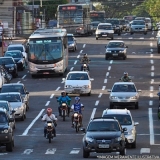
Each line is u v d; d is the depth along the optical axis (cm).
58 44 14988
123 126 7912
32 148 7981
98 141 7062
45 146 8131
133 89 11325
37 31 15375
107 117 7700
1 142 7612
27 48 14988
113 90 11312
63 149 7881
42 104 11750
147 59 17562
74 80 12550
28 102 11425
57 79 14650
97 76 14912
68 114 10331
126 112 8256
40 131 9362
